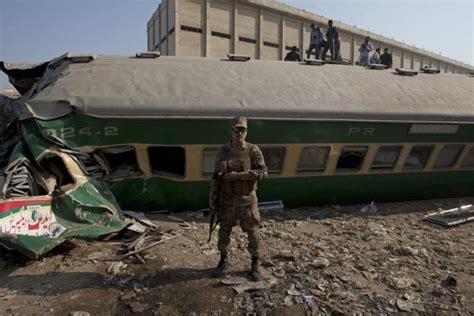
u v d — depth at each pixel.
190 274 4.12
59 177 5.48
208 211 6.47
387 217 6.76
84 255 4.60
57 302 3.61
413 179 7.51
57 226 4.81
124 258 4.52
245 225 3.91
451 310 3.67
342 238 5.54
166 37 22.34
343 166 7.26
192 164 6.15
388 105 6.88
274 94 6.45
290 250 4.94
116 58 7.16
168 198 6.29
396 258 4.82
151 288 3.86
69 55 6.93
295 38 26.47
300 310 3.56
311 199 7.00
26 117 5.41
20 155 5.30
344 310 3.60
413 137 7.03
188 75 6.56
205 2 21.52
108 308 3.57
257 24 24.05
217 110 5.97
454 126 7.18
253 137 6.19
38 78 9.08
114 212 5.44
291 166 6.57
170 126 5.88
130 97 5.86
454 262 4.77
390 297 3.86
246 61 7.61
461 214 6.81
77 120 5.69
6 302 3.60
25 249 4.19
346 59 30.64
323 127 6.43
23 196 4.82
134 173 6.09
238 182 3.86
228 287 3.87
